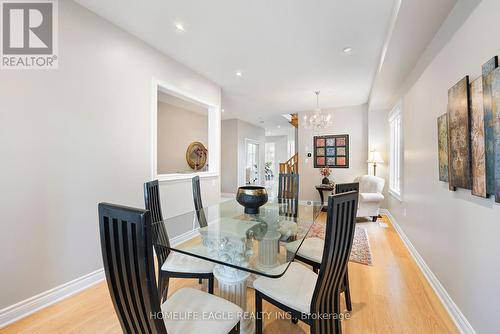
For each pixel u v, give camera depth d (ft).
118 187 7.83
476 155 4.56
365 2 6.49
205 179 12.47
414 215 9.25
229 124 24.59
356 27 7.68
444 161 6.18
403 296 6.45
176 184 10.56
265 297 4.49
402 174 11.49
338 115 18.43
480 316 4.50
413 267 8.22
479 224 4.58
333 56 9.77
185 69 10.73
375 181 15.05
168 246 5.24
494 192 3.98
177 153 18.37
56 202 6.26
